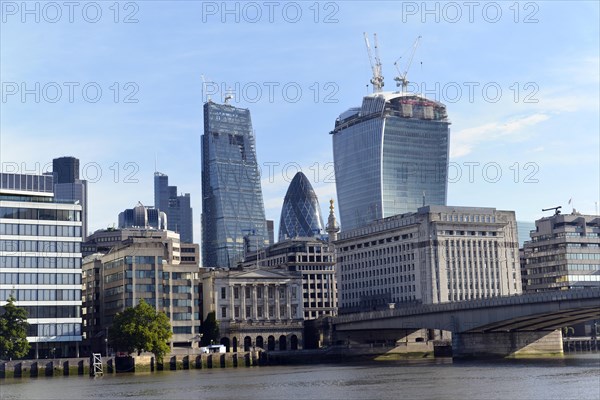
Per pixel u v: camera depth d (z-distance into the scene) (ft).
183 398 412.98
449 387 428.15
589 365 581.53
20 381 583.58
